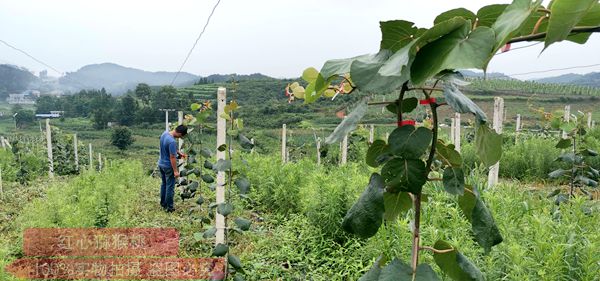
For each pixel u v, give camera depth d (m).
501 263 3.00
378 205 0.87
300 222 5.12
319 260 4.16
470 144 10.99
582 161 4.63
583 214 3.82
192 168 6.36
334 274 3.84
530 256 3.08
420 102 0.92
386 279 0.91
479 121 0.89
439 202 4.09
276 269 4.00
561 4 0.53
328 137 0.92
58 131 14.05
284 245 4.59
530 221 3.65
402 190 0.88
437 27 0.64
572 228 3.31
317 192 4.91
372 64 0.78
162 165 6.63
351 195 4.76
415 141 0.85
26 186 9.85
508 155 10.48
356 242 4.11
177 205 7.06
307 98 1.09
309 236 4.57
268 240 4.76
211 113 4.72
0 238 4.66
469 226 3.79
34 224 4.39
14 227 5.54
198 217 5.79
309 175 6.86
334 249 4.46
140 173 10.16
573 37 0.77
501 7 0.72
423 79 0.66
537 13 0.68
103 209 5.48
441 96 0.94
